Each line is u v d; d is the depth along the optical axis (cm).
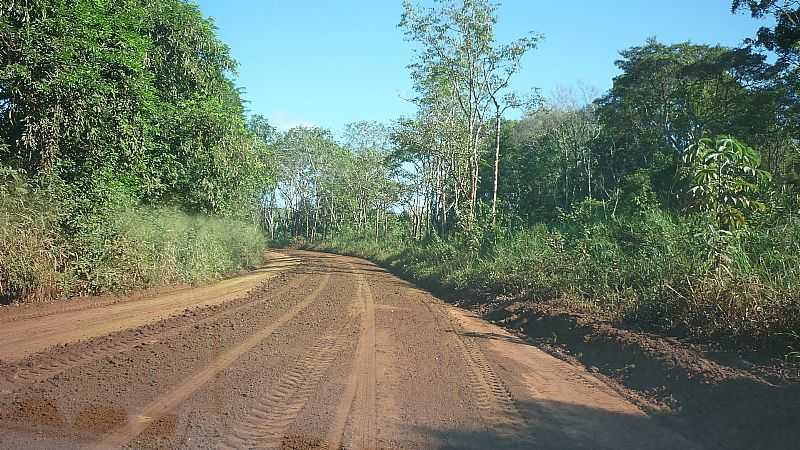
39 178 1488
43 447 508
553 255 1708
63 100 1495
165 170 2350
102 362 818
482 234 2512
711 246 1009
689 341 922
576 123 4662
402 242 4675
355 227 6606
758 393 652
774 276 933
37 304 1377
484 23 2873
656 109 3869
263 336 1073
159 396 671
